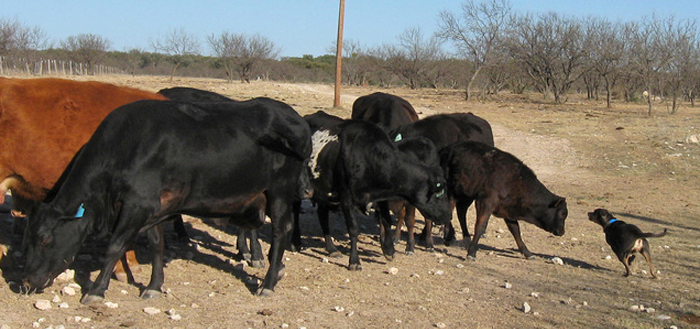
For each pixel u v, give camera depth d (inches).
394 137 364.8
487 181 327.3
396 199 304.5
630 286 291.0
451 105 1264.8
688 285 294.5
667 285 293.7
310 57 3978.8
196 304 227.6
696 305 262.8
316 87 1707.7
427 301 255.0
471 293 270.7
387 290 267.9
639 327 233.9
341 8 1024.2
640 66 1229.7
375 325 222.2
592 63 1438.2
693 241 386.9
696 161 697.0
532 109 1238.9
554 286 287.1
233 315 221.1
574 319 240.5
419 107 1174.3
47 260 211.8
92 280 245.3
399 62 2300.7
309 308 235.6
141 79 1739.7
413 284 280.1
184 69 2940.5
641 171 653.9
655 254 352.5
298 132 247.3
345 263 312.5
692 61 1369.3
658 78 1301.7
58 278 238.2
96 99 247.1
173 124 219.6
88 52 2292.1
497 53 1520.7
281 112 246.4
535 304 258.7
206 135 224.7
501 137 815.7
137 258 283.3
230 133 230.4
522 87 1989.4
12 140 231.5
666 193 552.7
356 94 1502.2
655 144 778.8
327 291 260.1
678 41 1264.8
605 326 233.6
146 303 225.5
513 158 331.9
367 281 280.4
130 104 223.1
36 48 2009.1
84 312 209.8
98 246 293.6
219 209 235.9
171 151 216.2
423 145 315.3
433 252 345.4
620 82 1711.4
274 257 249.8
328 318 226.2
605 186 579.5
